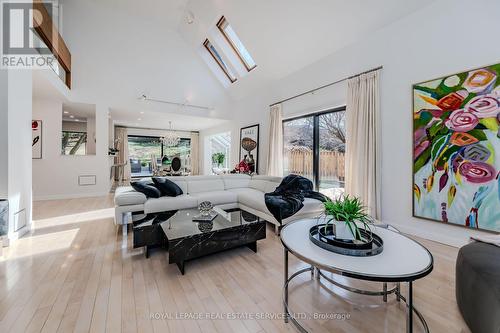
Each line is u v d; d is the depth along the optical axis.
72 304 1.47
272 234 2.93
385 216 3.04
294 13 3.57
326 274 1.92
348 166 3.44
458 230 2.40
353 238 1.38
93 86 5.16
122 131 8.64
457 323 1.32
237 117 6.83
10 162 2.50
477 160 2.23
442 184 2.49
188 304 1.50
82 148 8.16
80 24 4.98
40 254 2.22
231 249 2.44
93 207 4.18
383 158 3.06
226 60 5.71
